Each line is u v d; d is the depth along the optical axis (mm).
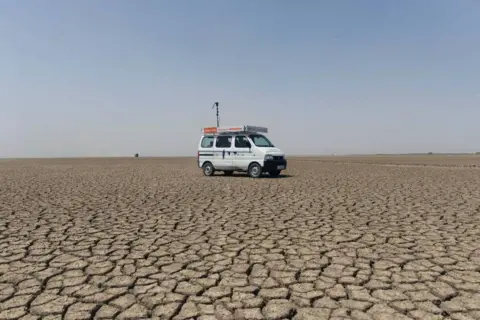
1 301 3676
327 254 5152
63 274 4426
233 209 8773
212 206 9227
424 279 4172
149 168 28750
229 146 18234
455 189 12367
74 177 19000
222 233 6402
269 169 17234
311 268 4578
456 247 5434
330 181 15625
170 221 7438
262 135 18641
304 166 29859
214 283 4113
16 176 19875
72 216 8016
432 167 26984
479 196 10633
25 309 3494
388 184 14188
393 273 4375
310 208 8828
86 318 3311
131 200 10359
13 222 7391
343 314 3338
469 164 32094
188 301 3648
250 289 3934
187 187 13633
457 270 4457
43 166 33781
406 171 22266
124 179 17531
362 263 4754
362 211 8383
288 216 7863
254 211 8484
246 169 17688
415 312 3361
